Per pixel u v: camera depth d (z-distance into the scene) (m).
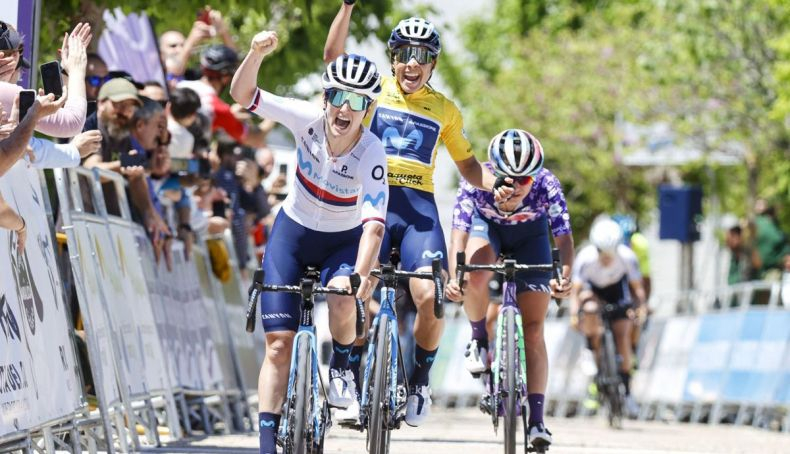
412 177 19.12
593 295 35.75
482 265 18.73
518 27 90.69
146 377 22.80
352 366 18.56
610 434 31.75
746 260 50.00
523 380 18.80
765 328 37.50
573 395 45.47
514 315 18.86
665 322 43.34
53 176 21.86
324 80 16.16
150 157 24.34
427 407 19.09
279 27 39.81
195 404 27.45
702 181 77.69
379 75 16.27
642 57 63.03
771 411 36.84
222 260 30.02
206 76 29.52
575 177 76.38
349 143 16.53
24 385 16.25
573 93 73.94
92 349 19.28
